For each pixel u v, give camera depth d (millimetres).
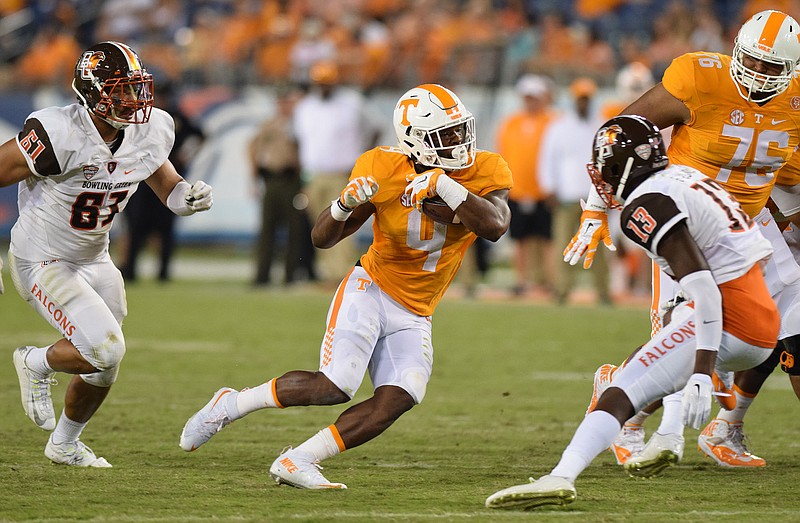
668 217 16016
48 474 18578
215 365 31656
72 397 19094
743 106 19141
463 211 17047
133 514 15688
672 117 19469
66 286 18797
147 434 22562
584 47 62750
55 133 18125
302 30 61875
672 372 16281
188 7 68125
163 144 19391
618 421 16141
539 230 50781
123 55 18156
